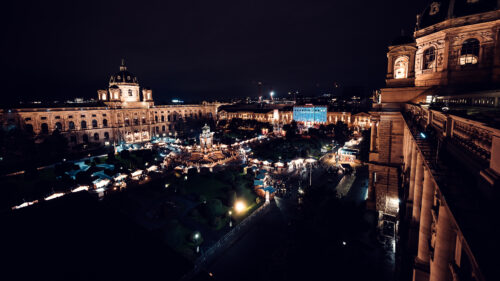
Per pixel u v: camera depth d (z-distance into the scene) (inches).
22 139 3203.7
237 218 1587.1
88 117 4133.9
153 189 2028.8
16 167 2844.5
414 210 822.5
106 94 4790.8
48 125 3720.5
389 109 1295.5
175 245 1274.6
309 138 3745.1
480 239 223.6
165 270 322.0
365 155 2571.4
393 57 1305.4
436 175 381.4
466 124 393.1
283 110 6245.1
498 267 190.5
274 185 2081.7
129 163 2623.0
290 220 1465.3
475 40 1096.2
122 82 4626.0
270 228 1465.3
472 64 1104.2
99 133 4266.7
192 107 6092.5
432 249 550.0
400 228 1172.5
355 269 962.7
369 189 1397.6
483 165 314.0
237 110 6973.4
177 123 5531.5
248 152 3157.0
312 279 888.3
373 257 1090.7
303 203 1204.5
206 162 2832.2
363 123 4948.3
